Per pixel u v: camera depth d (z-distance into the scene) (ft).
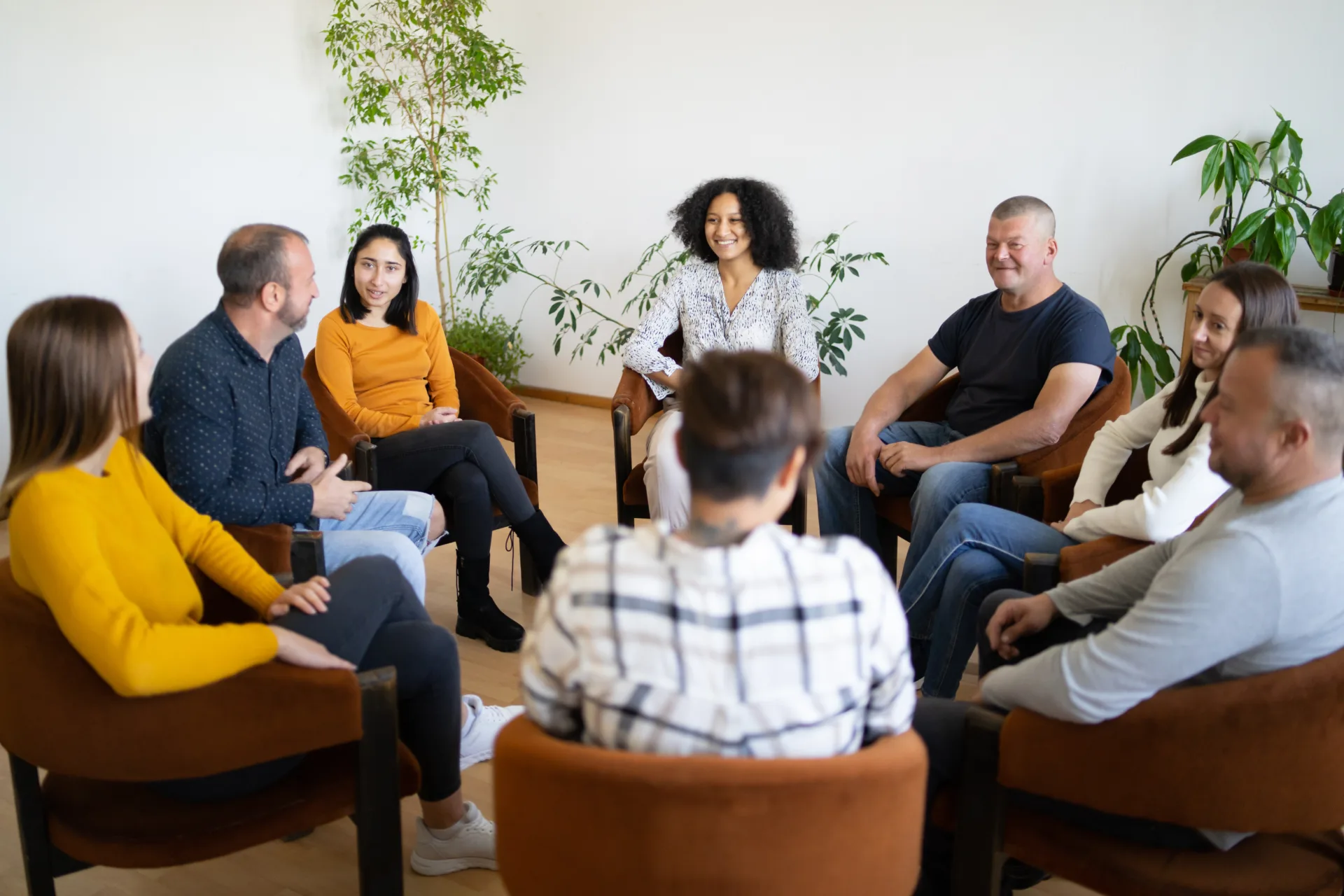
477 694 8.23
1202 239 12.55
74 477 4.42
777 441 3.13
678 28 15.44
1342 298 11.15
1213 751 3.92
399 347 9.93
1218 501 6.07
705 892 3.19
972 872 4.53
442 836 5.99
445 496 9.02
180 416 6.34
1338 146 11.78
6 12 11.48
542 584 9.68
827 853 3.19
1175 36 12.26
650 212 16.40
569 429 16.20
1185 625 3.83
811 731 3.25
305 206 15.51
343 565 5.63
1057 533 7.06
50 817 4.85
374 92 15.24
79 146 12.39
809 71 14.60
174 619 4.92
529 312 18.07
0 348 11.93
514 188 17.65
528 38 16.84
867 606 3.28
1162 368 12.51
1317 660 3.90
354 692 4.52
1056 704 4.09
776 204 10.04
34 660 4.31
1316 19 11.55
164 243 13.55
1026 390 8.69
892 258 14.65
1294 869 4.26
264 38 14.46
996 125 13.51
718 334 10.31
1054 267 13.60
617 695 3.18
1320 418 3.77
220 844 4.68
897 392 9.37
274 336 6.77
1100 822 4.43
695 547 3.15
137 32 12.83
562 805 3.22
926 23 13.64
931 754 4.69
